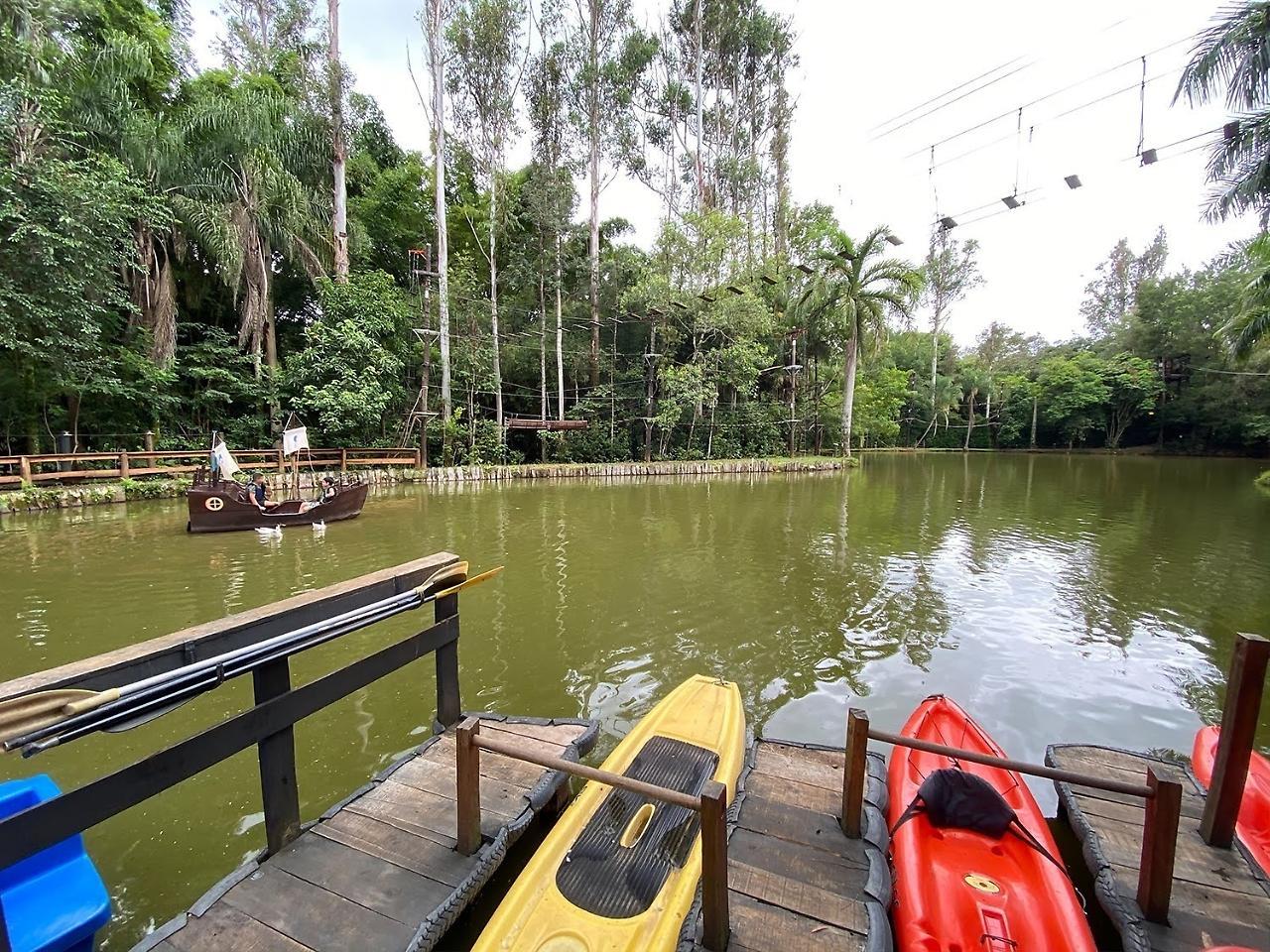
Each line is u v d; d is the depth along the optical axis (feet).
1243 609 24.00
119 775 7.11
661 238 82.53
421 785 11.02
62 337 41.57
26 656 18.39
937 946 7.75
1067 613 23.52
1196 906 8.70
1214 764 9.95
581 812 9.88
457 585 12.39
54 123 41.78
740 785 11.20
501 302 81.66
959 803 9.55
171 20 70.03
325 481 48.21
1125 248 147.33
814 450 94.58
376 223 76.28
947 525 41.16
